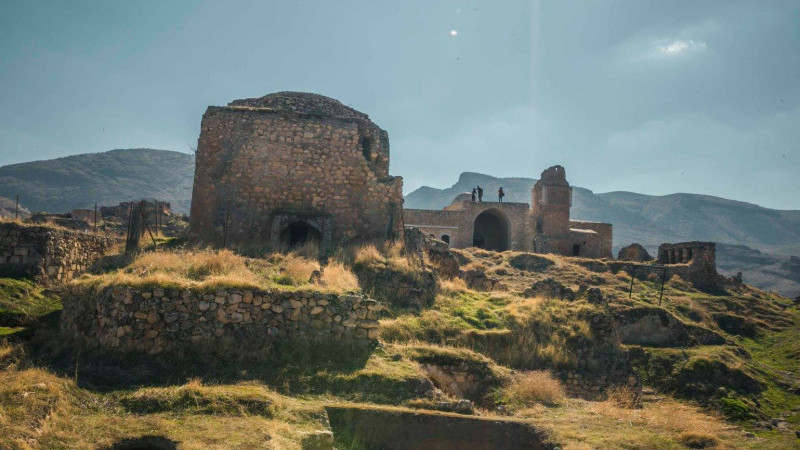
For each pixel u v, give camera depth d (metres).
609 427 10.46
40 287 13.85
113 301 10.63
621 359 15.91
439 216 44.84
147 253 16.31
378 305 12.27
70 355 10.24
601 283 33.50
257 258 17.33
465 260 35.16
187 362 10.10
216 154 21.83
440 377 12.43
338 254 19.44
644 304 26.89
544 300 18.41
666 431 10.57
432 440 9.05
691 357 21.39
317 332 11.50
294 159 22.20
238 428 7.45
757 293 40.25
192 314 10.70
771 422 15.95
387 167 23.69
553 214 47.69
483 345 15.15
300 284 13.34
